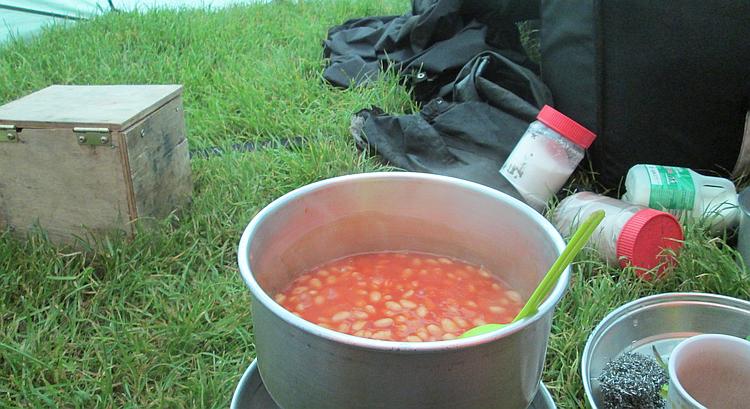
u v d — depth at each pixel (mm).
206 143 1000
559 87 901
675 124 827
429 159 879
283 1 1977
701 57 787
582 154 819
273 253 434
